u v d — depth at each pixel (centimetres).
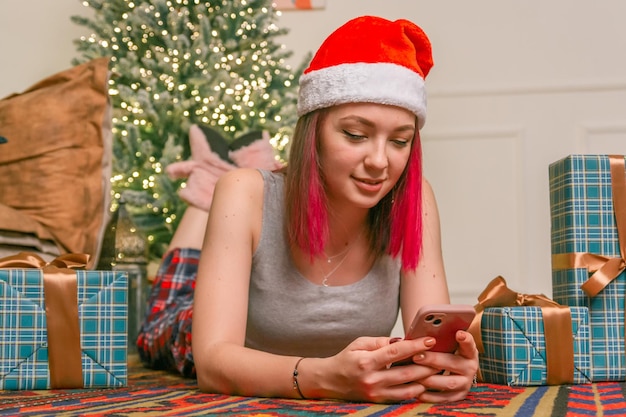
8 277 136
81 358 137
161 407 105
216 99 306
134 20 307
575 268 149
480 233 356
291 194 128
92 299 139
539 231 352
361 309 137
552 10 359
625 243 150
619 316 149
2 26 407
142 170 306
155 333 196
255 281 136
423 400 109
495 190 357
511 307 143
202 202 241
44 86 236
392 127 118
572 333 143
